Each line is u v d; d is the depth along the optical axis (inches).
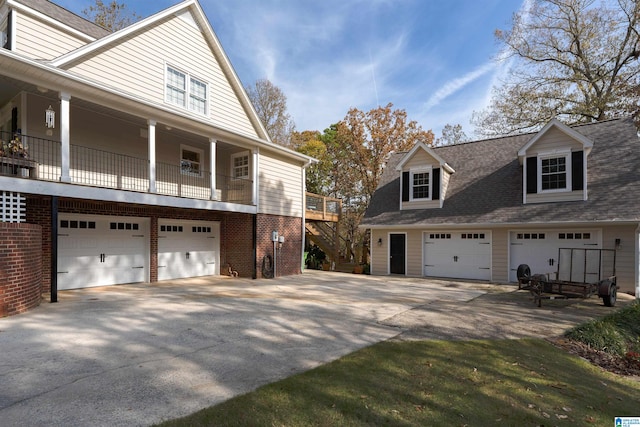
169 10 470.0
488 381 165.5
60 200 389.4
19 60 287.6
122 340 216.7
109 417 123.6
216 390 146.7
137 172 462.3
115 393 143.1
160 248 496.7
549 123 521.0
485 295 421.4
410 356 194.4
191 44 505.7
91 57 393.1
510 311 329.1
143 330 240.4
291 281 533.3
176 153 514.6
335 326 259.9
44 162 373.1
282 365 177.3
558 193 516.4
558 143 520.7
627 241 454.3
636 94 589.3
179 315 286.7
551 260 511.2
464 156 695.1
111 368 170.7
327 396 141.3
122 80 420.8
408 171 652.7
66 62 366.6
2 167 314.0
